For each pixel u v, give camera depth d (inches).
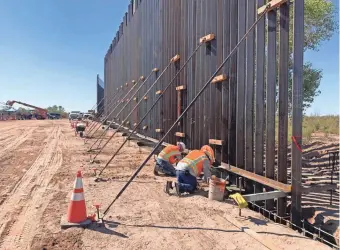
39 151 558.3
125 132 870.4
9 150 571.8
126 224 198.2
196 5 382.3
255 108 262.8
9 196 267.1
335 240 194.7
